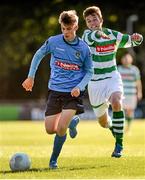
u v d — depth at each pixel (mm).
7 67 90062
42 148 29281
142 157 22766
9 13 83500
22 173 18234
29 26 83875
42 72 88188
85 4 81125
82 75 20438
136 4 81438
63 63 20281
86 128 49750
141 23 82375
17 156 19266
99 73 23734
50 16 82562
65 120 19719
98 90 23828
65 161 21812
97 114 24438
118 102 22953
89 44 23656
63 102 20047
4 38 84938
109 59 23703
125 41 23516
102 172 18469
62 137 19844
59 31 82062
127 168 19406
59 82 20203
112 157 22734
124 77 46281
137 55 86000
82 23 79500
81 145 31172
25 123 60812
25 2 82625
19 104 70875
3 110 70062
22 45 85562
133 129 47469
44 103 72500
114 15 81625
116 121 22859
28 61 86500
